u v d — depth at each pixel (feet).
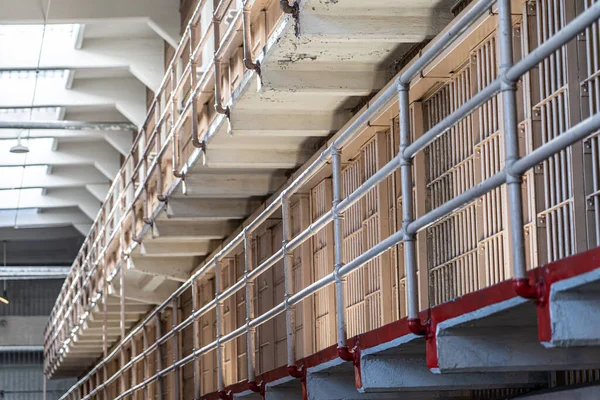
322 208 31.12
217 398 29.91
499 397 21.68
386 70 24.91
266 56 23.72
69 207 87.10
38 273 88.58
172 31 50.37
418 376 17.90
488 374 18.92
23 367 99.66
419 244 23.21
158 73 56.24
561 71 17.08
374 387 17.62
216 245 42.47
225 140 30.58
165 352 57.31
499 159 19.31
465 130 21.21
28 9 48.44
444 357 14.14
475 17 12.23
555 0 17.24
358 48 23.32
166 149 35.86
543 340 11.33
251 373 25.53
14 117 67.51
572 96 16.62
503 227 18.92
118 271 49.62
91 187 77.61
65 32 56.08
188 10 47.70
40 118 67.97
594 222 16.37
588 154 16.55
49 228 92.12
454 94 21.77
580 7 16.75
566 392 18.01
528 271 11.62
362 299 27.73
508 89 11.32
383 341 16.38
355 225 28.45
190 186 33.99
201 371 47.19
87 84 61.72
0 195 81.61
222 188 34.14
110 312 60.44
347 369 21.09
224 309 42.68
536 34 18.20
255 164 31.35
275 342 35.45
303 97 26.48
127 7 49.67
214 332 44.32
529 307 12.53
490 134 19.86
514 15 18.70
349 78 24.84
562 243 17.04
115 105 62.44
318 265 31.55
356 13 21.40
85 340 73.51
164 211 37.88
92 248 58.49
